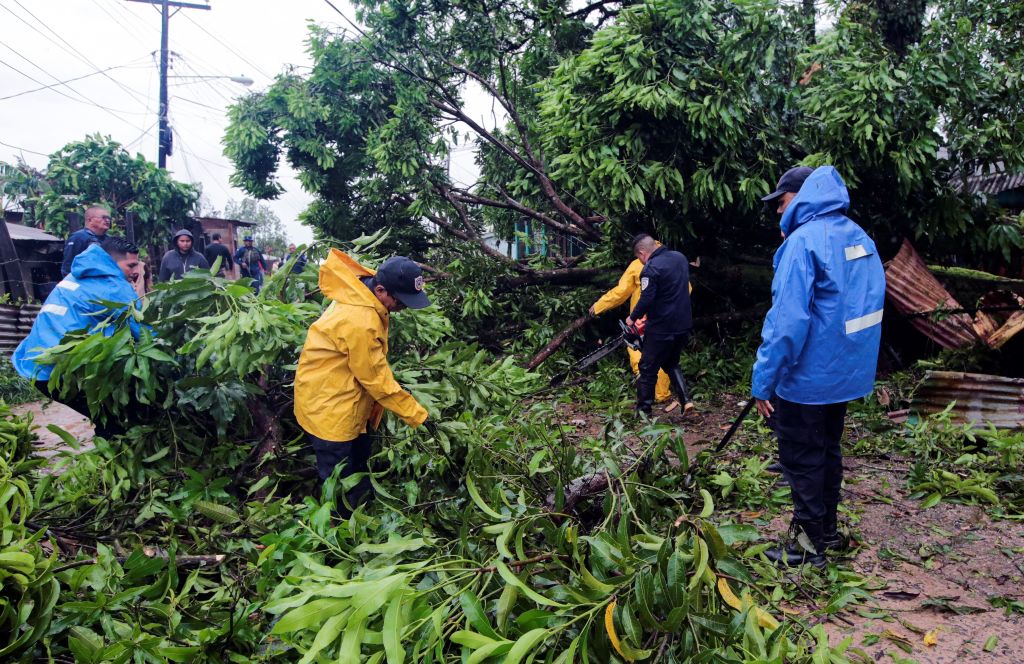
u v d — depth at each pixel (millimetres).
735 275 7828
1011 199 9305
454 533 2951
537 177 9109
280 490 3707
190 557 2703
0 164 18078
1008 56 6414
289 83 8891
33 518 2822
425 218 9219
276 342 3406
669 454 4133
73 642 2000
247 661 2189
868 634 2434
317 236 9305
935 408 4895
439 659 1870
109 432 3789
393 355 4102
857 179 6148
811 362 2818
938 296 6191
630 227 7531
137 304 3580
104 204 14047
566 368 7398
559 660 1846
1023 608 2600
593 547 2197
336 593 1928
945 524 3439
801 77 6648
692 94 6168
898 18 7082
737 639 2070
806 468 2918
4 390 8484
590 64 6453
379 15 8891
